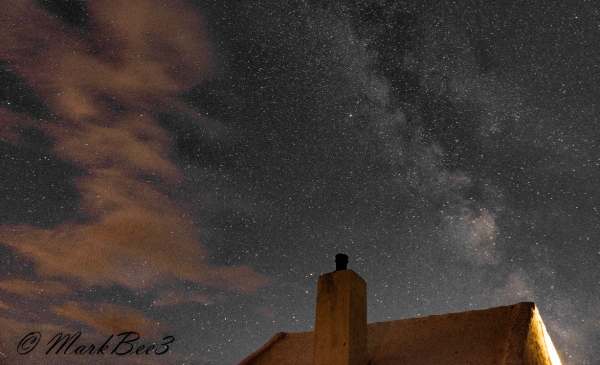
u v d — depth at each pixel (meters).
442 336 8.94
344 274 8.38
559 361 8.87
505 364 7.59
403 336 9.34
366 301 8.61
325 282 8.48
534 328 8.35
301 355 10.50
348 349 7.64
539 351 8.14
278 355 10.89
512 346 7.87
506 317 8.73
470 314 9.20
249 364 10.95
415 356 8.67
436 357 8.45
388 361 8.79
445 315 9.47
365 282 8.73
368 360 8.97
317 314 8.25
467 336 8.68
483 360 7.97
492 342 8.29
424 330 9.29
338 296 8.21
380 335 9.62
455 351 8.42
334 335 7.89
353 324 7.97
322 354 7.83
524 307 8.73
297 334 11.48
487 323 8.79
